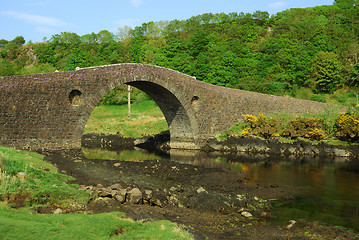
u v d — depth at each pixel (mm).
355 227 12820
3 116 22938
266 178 21625
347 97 56719
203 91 35062
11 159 15203
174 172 21859
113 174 19109
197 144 35188
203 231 11516
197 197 15039
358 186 19656
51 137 24969
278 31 78000
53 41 84750
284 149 32938
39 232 8586
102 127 45375
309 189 18875
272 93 56062
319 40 67750
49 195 11906
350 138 32656
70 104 25859
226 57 62812
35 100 24266
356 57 63594
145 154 32438
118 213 11305
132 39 85875
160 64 68188
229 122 37281
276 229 12398
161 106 36438
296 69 62375
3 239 7711
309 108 43438
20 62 85000
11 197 11000
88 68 26672
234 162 27906
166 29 92312
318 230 12258
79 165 20719
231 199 15422
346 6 94188
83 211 11484
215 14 94500
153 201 14031
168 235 9766
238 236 11383
